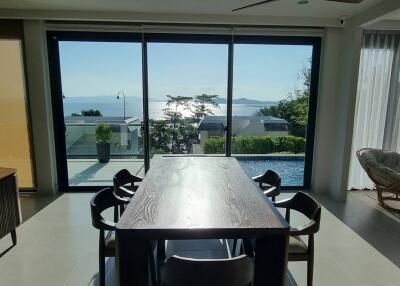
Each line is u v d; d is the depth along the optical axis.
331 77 4.16
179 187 2.23
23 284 2.24
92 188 4.44
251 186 2.27
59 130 4.28
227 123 4.39
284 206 2.21
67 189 4.42
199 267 1.32
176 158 3.31
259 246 1.58
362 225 3.29
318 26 3.99
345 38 3.94
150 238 1.52
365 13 3.48
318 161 4.38
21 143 4.19
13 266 2.47
